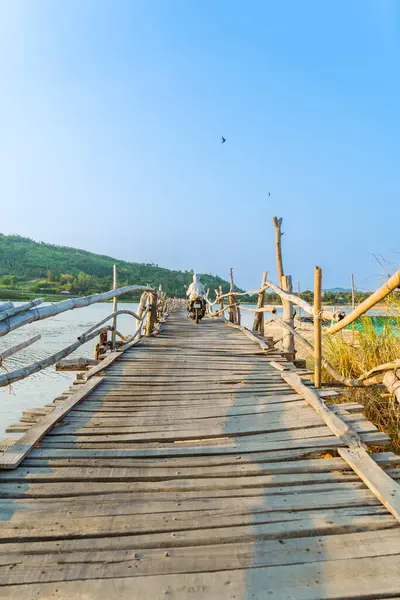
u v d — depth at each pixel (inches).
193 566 67.2
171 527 76.9
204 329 425.7
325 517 80.4
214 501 86.4
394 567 66.9
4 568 65.9
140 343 304.8
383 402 194.5
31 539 73.2
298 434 121.4
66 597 60.1
